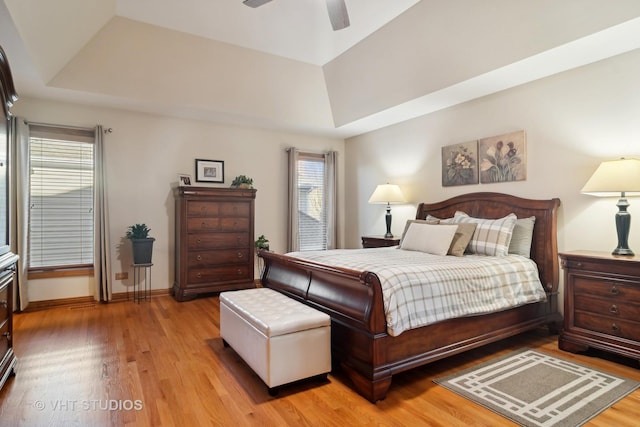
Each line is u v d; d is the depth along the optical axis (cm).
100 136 426
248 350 237
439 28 328
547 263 327
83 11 296
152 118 468
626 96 289
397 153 515
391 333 209
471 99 409
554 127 337
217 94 437
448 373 247
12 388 223
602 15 246
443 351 238
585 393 217
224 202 469
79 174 429
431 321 228
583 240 318
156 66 390
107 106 432
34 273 405
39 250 410
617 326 257
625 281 253
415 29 344
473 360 270
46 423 187
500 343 307
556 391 220
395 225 523
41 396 214
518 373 246
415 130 485
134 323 355
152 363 261
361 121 503
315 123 520
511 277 289
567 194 328
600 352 283
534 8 270
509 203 365
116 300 444
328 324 231
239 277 480
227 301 278
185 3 324
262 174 548
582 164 317
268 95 464
